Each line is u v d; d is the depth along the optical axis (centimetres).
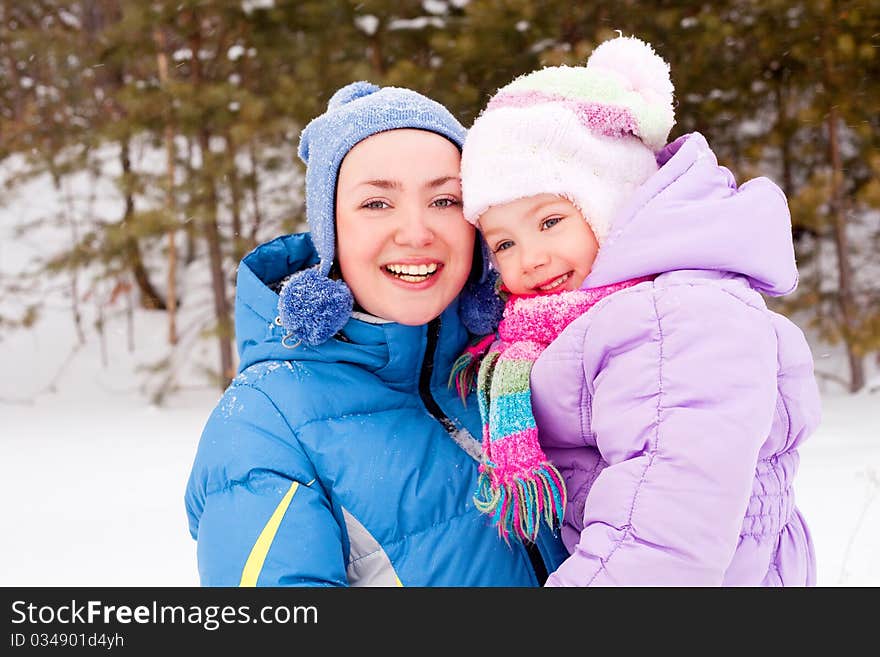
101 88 1114
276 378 142
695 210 134
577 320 135
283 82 747
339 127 148
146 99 793
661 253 133
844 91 685
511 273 148
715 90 757
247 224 903
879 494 372
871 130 714
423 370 159
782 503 135
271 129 750
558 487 133
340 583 129
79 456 593
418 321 147
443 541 137
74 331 1073
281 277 164
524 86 152
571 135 142
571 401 134
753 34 725
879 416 613
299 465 134
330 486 136
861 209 791
